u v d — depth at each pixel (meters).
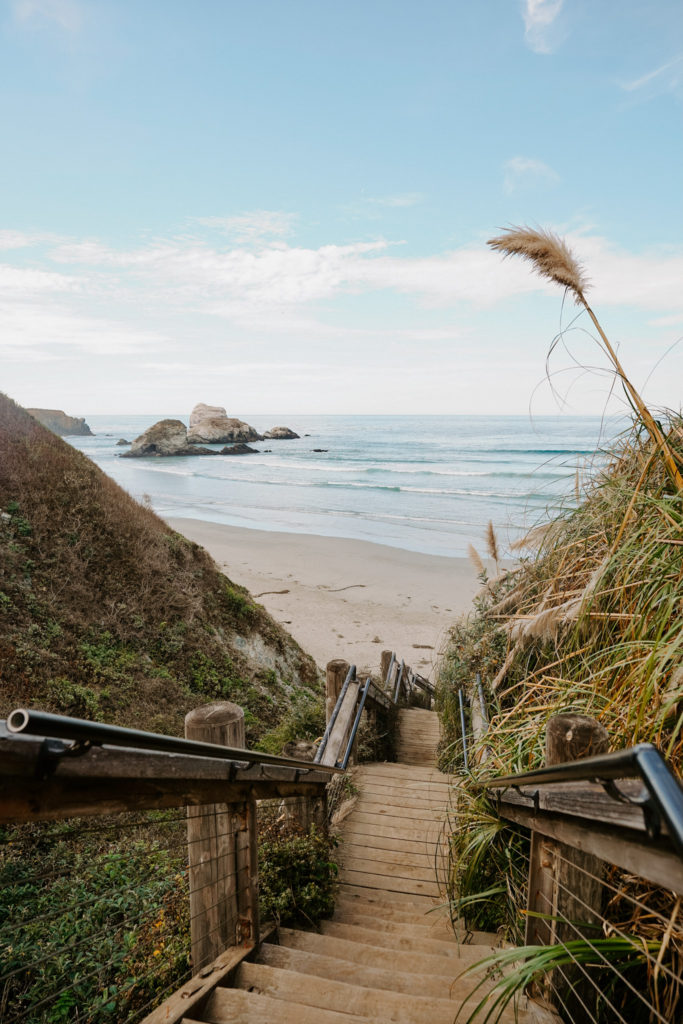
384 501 40.66
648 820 1.17
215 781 2.32
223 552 25.84
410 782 5.63
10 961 3.15
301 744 4.01
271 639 11.50
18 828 4.60
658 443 2.86
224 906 2.59
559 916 1.92
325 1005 2.30
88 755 1.54
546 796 2.05
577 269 2.73
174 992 2.40
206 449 85.12
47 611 8.20
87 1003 2.73
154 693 7.97
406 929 3.29
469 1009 2.22
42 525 9.73
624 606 2.68
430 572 23.08
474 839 2.94
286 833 3.79
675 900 1.86
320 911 3.36
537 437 84.31
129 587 9.69
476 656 6.07
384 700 8.30
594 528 3.54
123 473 61.12
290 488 48.34
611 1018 1.98
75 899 3.79
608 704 2.31
